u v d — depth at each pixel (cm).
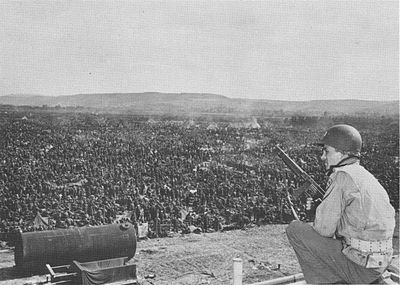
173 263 1548
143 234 1756
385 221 317
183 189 1823
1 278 1371
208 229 1833
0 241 1592
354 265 323
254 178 1905
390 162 2058
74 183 1688
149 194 1777
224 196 1870
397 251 1580
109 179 1728
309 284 333
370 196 316
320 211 325
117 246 1486
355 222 317
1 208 1600
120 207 1733
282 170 1919
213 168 1864
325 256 328
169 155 1811
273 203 1902
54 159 1667
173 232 1792
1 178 1605
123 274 1402
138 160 1770
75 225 1656
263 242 1747
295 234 338
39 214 1634
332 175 330
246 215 1878
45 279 1395
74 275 1398
